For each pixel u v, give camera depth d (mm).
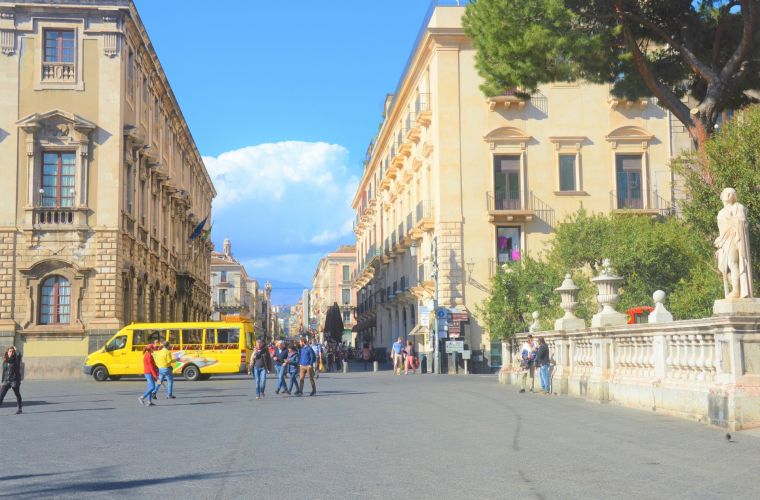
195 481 9148
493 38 20562
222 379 38156
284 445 12242
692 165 20703
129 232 38750
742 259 13375
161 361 24156
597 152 43031
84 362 35781
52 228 35906
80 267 35812
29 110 36250
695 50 21156
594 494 8094
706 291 21453
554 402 19766
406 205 53906
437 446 11781
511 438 12609
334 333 67125
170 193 50750
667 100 20750
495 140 42562
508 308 32250
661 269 29484
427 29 43094
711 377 14117
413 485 8672
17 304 35688
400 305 57031
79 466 10383
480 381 32375
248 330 38625
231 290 120562
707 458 10266
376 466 10008
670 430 13156
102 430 14891
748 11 18547
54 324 35812
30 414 18938
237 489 8609
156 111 46469
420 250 48312
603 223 33281
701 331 14281
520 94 22125
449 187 42406
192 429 14875
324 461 10492
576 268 33406
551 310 31484
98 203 36281
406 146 51344
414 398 22078
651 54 22578
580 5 20438
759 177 18250
